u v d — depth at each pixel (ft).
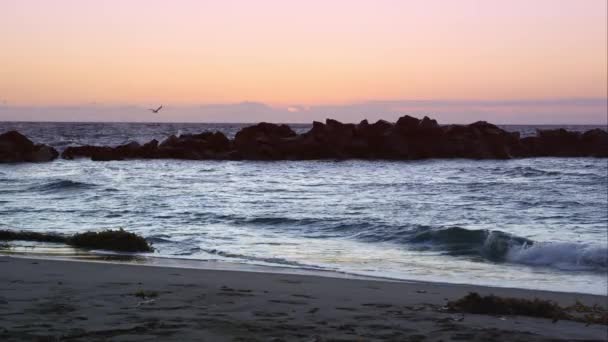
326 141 210.79
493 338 24.23
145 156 208.33
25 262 42.06
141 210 82.99
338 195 108.99
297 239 62.49
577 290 41.22
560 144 234.99
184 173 157.28
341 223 70.49
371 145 213.05
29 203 90.33
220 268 44.37
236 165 187.21
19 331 22.27
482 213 84.23
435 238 59.82
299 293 33.42
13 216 76.13
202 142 211.41
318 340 22.62
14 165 180.96
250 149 208.13
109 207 86.07
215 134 215.31
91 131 478.59
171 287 33.12
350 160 207.62
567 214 83.76
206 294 31.19
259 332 23.40
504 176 154.51
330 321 26.12
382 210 86.22
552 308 30.09
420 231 62.28
